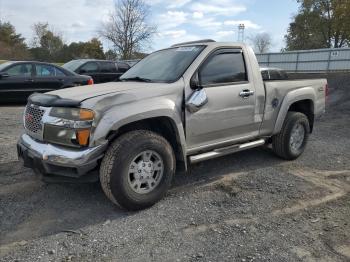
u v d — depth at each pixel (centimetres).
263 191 419
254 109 466
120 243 303
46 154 341
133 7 4456
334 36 4497
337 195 410
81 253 287
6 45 5784
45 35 6038
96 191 409
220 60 433
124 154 340
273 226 335
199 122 404
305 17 4588
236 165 515
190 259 281
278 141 529
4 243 299
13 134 678
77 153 329
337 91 1571
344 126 858
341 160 552
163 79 405
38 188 414
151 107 356
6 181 432
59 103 343
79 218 346
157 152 367
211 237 314
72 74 1118
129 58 4519
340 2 4053
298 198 400
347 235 320
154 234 318
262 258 283
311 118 584
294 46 4981
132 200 351
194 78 402
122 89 371
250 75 461
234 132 452
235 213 362
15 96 1012
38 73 1048
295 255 288
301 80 545
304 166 519
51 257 280
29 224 332
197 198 397
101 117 331
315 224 340
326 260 282
